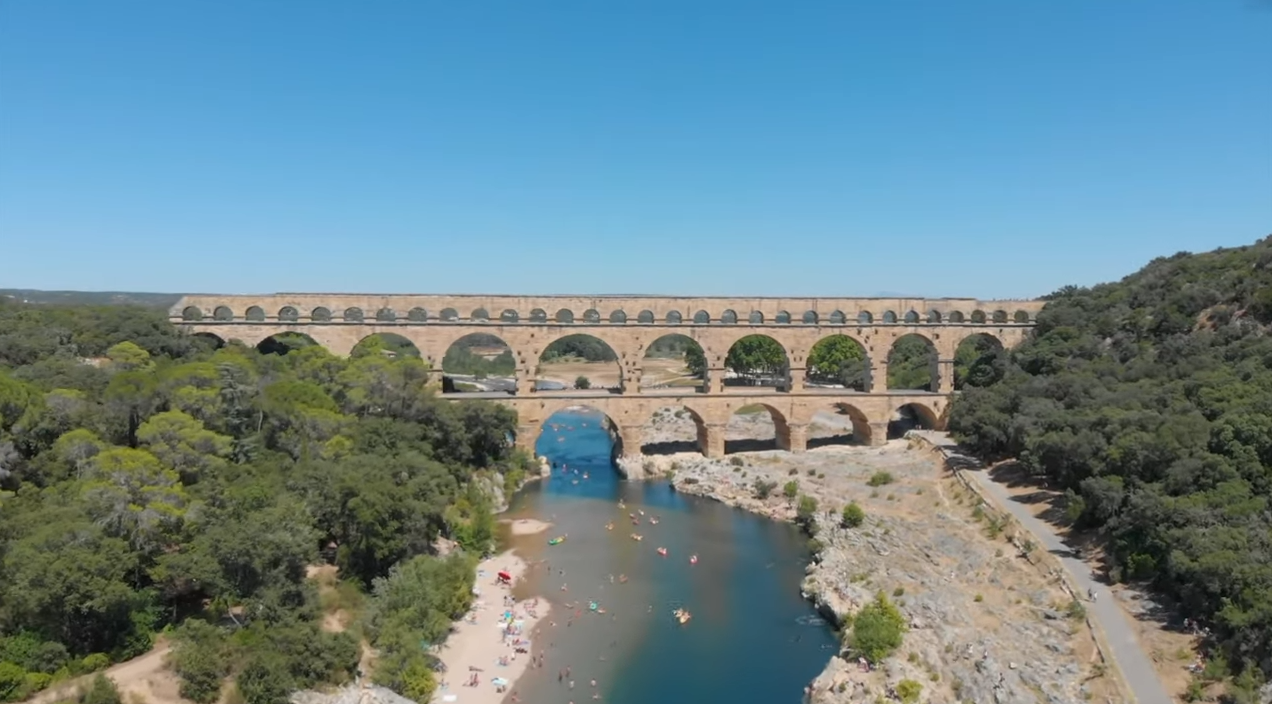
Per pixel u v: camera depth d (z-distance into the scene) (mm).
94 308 118875
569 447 159875
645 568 88688
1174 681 53375
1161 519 66750
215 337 124312
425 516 76688
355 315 131000
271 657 54719
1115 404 95438
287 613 59312
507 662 65750
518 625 72625
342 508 71750
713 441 135750
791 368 138375
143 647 55281
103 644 54281
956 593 71812
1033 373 131000
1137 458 76625
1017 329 145375
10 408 67000
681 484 124562
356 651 58594
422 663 60781
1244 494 66438
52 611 51500
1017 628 63625
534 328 131750
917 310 143000
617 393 134375
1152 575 65938
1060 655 58875
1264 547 58594
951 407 134000
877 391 141000
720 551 94438
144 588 58750
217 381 85000
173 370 85438
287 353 124562
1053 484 94062
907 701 55031
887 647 61969
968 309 145125
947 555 81438
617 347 134125
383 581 69625
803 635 71562
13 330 100312
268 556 59812
